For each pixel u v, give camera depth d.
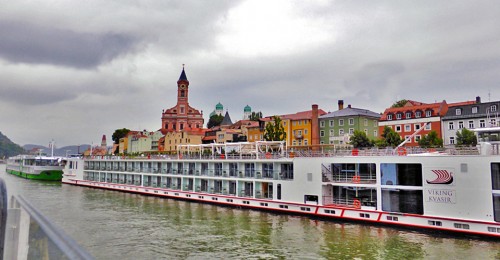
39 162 108.25
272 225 35.09
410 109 74.69
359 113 81.12
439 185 30.55
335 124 83.94
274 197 42.53
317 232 31.86
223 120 174.75
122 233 32.16
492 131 30.44
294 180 40.59
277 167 43.25
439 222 30.27
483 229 28.22
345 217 35.94
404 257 24.55
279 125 75.75
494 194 28.03
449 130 69.06
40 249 3.35
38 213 3.67
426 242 28.03
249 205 45.19
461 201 29.38
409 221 31.83
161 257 25.17
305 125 88.38
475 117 65.75
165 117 157.25
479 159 28.88
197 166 54.38
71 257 2.56
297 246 27.52
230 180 48.94
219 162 51.00
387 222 33.16
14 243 4.25
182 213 42.62
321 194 38.16
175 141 126.44
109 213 42.88
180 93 159.50
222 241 29.19
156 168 62.16
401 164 32.94
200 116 161.75
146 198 57.81
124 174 69.81
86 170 81.12
